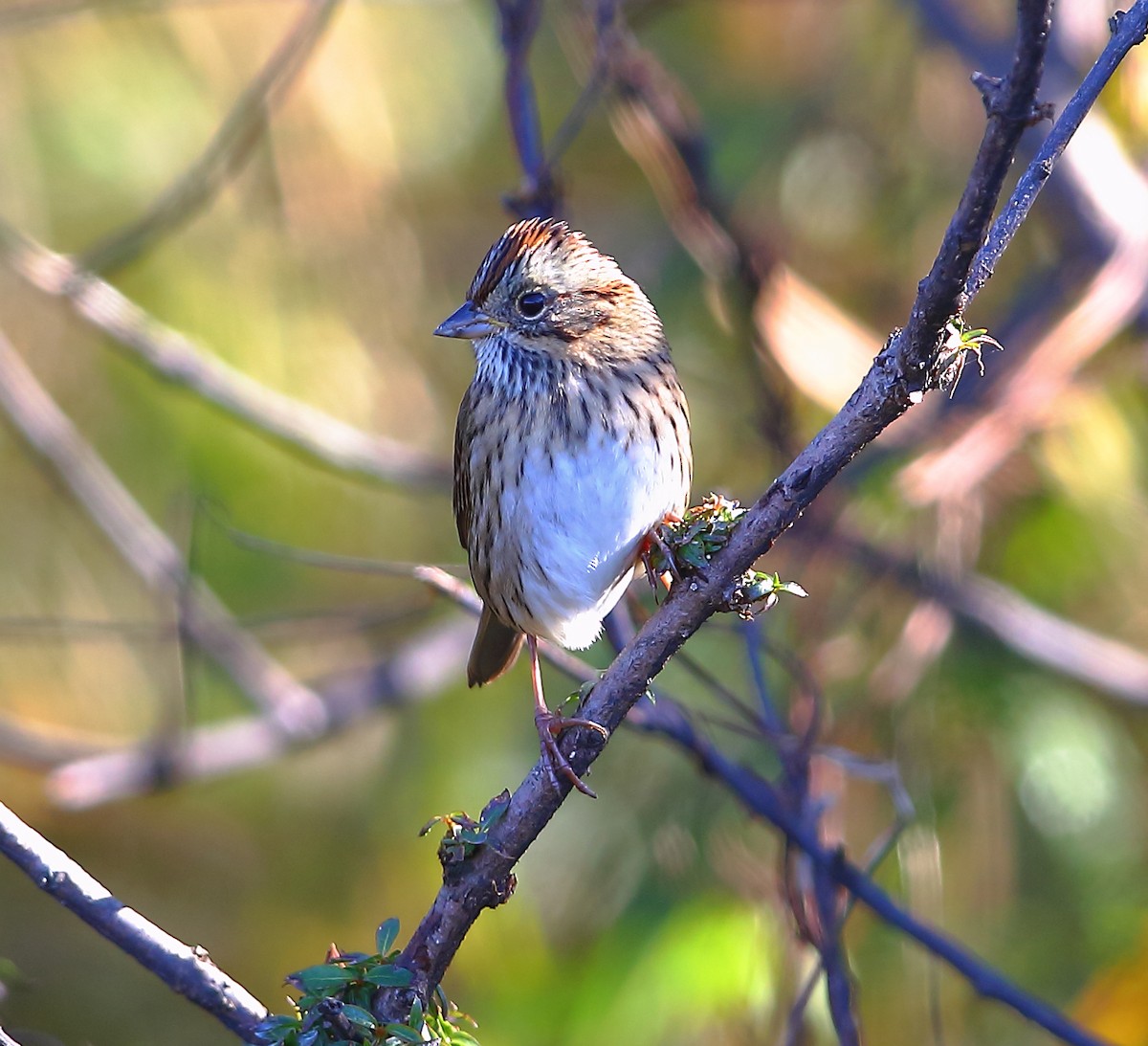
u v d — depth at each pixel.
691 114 9.72
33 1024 11.63
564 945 10.86
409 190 12.11
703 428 12.04
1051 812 10.18
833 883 7.45
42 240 10.92
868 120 12.42
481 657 8.60
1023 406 8.88
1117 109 9.91
